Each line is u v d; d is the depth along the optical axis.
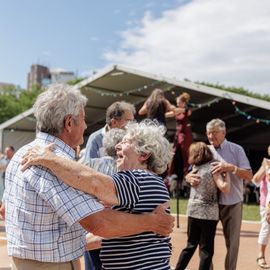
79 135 2.53
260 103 16.12
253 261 7.26
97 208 2.29
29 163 2.36
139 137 2.72
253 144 27.66
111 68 17.47
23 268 2.35
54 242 2.31
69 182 2.29
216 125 5.62
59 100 2.46
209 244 5.15
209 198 5.19
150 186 2.52
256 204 18.23
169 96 20.30
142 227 2.40
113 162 3.82
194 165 5.37
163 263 2.49
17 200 2.38
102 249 2.54
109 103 21.78
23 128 22.83
